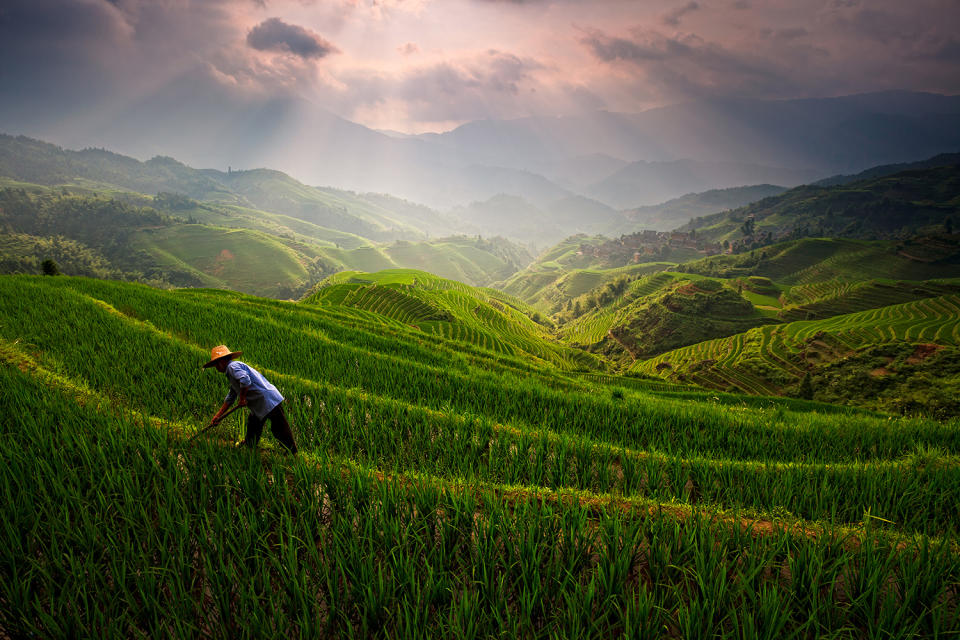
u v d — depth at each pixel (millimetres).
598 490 7348
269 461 6527
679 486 7078
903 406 51781
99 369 10773
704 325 145125
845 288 159000
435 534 4996
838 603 4059
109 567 4281
